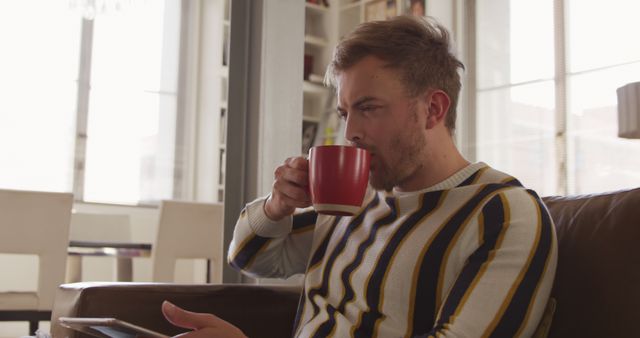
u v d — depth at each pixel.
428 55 1.10
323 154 0.99
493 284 0.93
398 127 1.07
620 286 0.93
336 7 6.50
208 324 0.91
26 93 5.68
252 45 1.80
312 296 1.20
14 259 5.24
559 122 4.83
